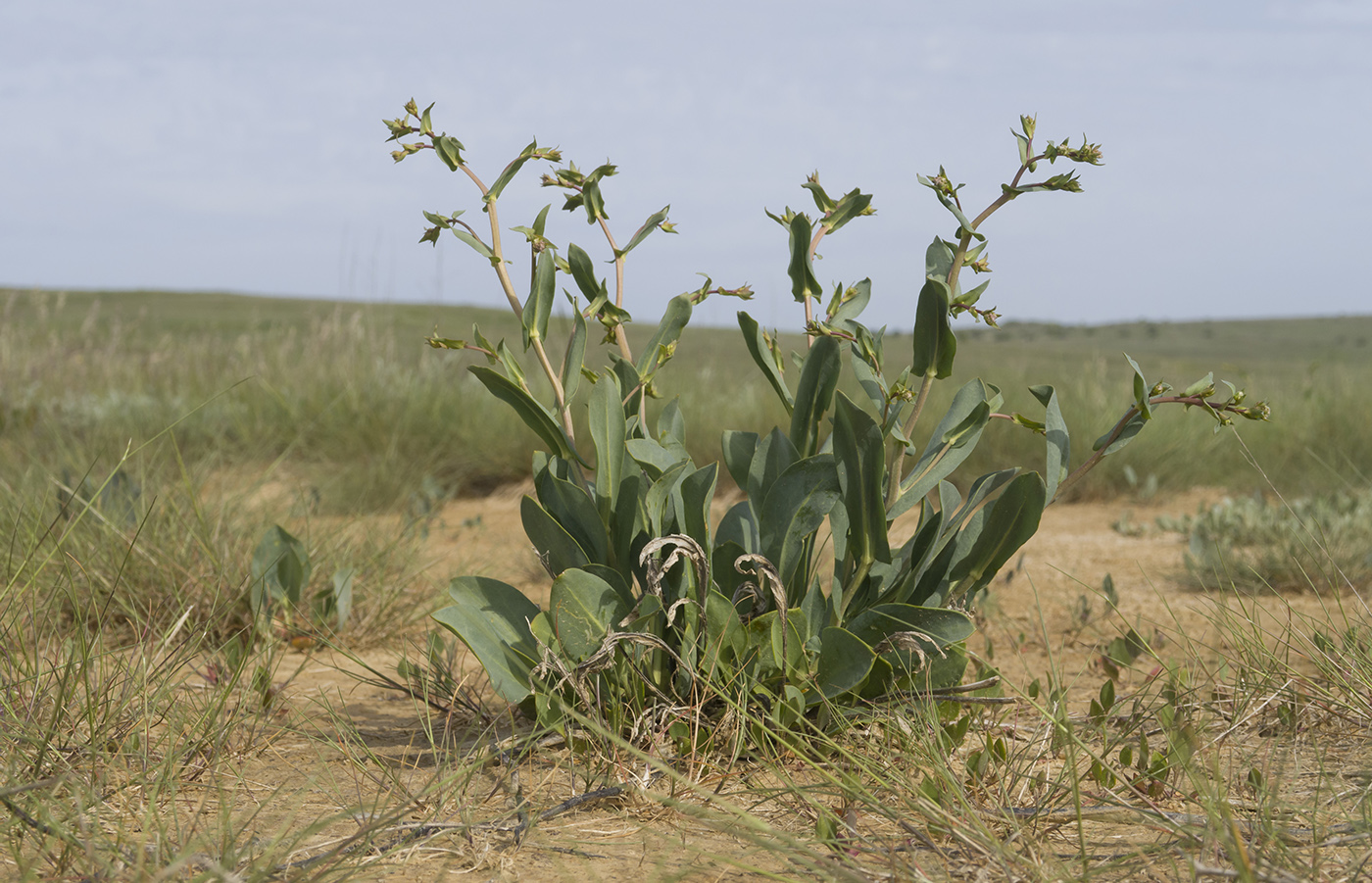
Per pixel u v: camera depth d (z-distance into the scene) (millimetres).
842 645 1901
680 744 1915
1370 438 6734
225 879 1277
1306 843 1518
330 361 7984
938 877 1448
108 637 2797
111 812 1645
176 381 8250
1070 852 1556
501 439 6711
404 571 3646
